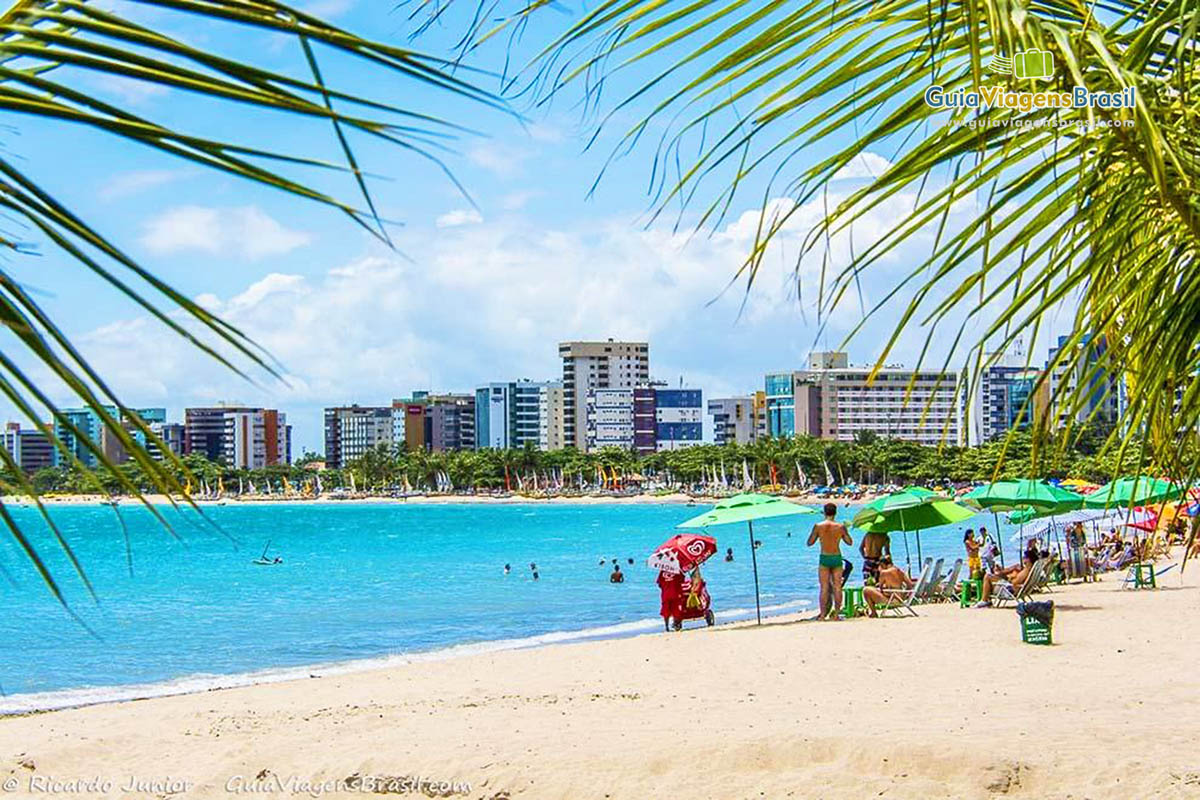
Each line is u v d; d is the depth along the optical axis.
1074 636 18.73
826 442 188.62
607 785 9.34
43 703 19.92
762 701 13.84
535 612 35.78
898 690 14.30
